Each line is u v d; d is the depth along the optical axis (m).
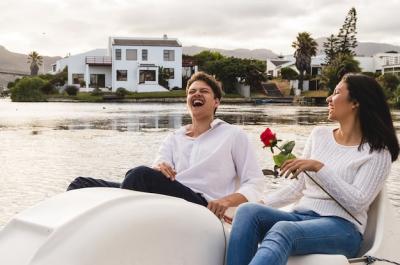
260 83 68.88
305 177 3.20
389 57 81.19
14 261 2.23
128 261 2.31
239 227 2.72
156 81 65.44
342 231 2.89
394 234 3.09
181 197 3.08
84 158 11.30
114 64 65.25
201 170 3.35
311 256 2.75
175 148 3.55
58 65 85.31
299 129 19.67
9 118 26.95
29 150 12.86
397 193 7.68
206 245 2.62
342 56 68.50
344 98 3.12
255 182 3.34
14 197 7.29
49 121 24.61
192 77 3.59
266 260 2.49
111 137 16.38
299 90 69.56
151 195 2.54
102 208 2.35
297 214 3.05
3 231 2.38
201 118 3.50
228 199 3.16
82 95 63.06
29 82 62.19
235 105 50.69
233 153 3.42
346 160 3.08
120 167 10.02
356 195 2.90
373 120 3.05
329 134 3.27
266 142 3.04
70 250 2.21
